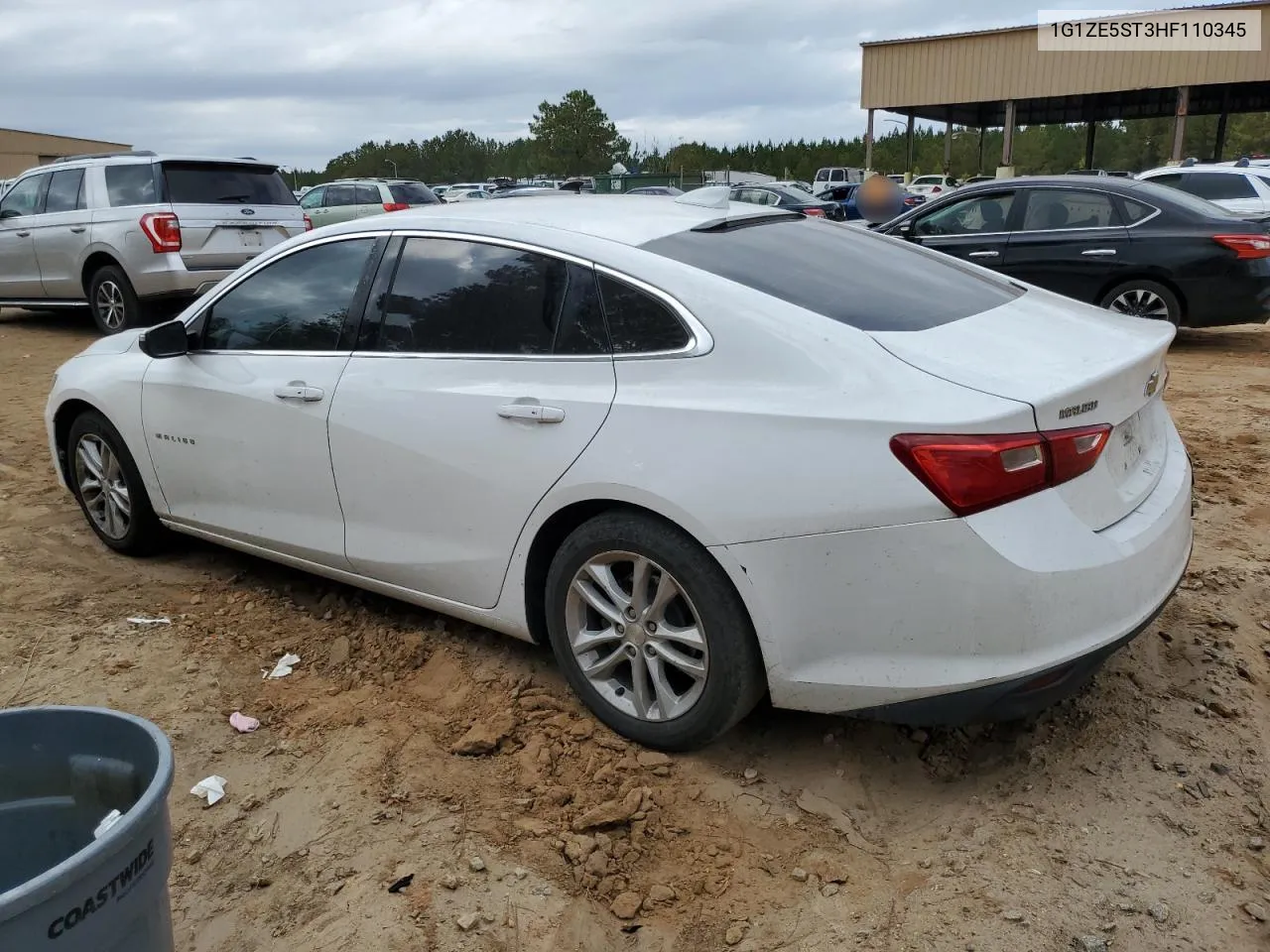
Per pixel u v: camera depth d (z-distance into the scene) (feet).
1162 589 9.55
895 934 8.05
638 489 9.53
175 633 13.26
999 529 8.39
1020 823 9.27
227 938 8.25
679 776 10.03
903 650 8.71
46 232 37.17
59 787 6.19
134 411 14.55
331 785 10.06
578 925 8.25
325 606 14.01
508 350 10.86
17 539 16.48
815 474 8.73
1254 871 8.61
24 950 4.87
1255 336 35.70
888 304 10.21
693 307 9.75
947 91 105.50
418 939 8.12
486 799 9.81
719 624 9.39
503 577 11.02
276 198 37.55
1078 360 9.53
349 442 11.93
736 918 8.30
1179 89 96.48
